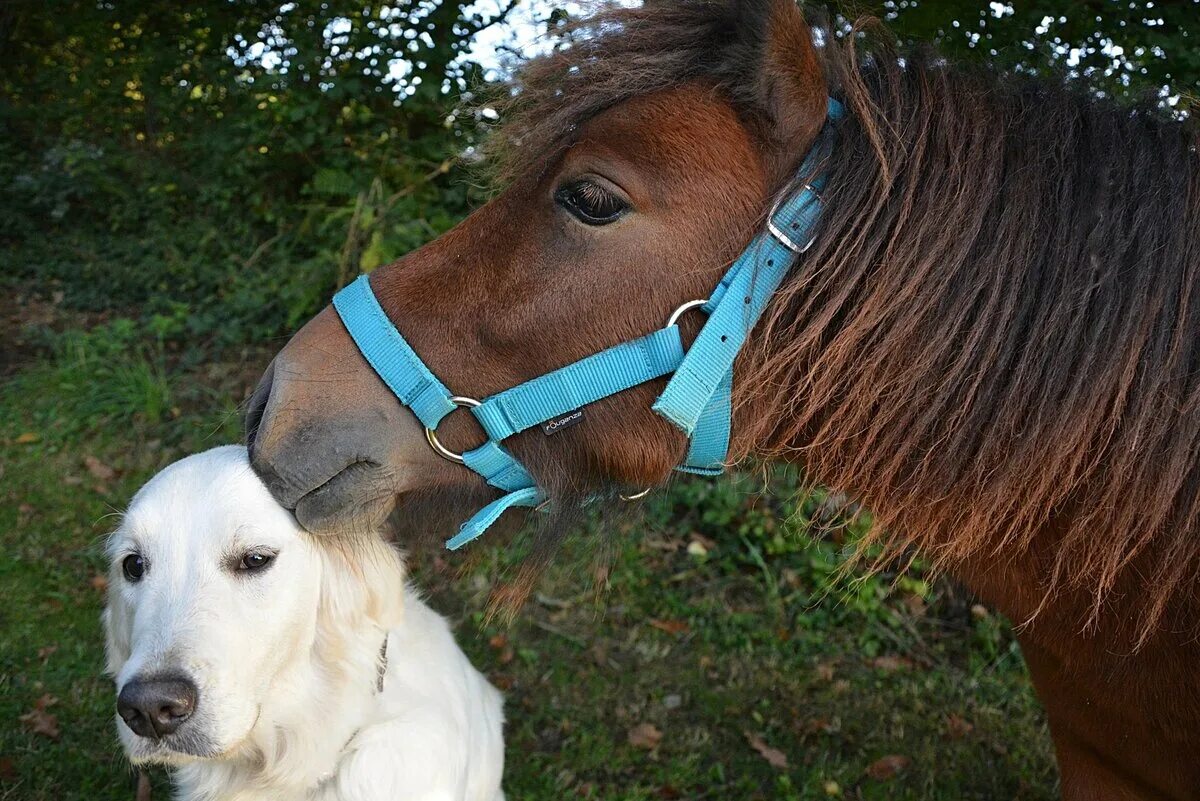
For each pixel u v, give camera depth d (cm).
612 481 71
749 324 63
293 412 65
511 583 74
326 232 234
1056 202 62
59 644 134
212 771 81
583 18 68
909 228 62
